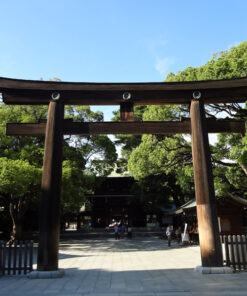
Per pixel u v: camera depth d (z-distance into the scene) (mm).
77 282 7105
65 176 17562
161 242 22766
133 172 19000
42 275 7574
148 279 7426
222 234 15430
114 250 17500
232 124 9719
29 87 9188
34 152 18656
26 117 18734
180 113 15492
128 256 14008
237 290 5938
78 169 20375
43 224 8031
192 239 19578
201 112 9383
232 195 15711
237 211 15781
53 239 7992
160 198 32531
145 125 9430
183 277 7500
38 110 20453
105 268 9797
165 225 38312
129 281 7191
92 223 39250
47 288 6441
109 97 9523
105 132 9312
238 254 8227
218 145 15078
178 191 32938
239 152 12531
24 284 6879
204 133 9180
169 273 8250
